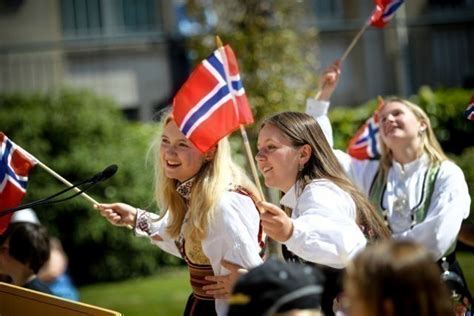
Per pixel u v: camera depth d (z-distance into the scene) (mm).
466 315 9109
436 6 27250
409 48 26781
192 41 19859
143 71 26625
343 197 7688
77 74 26156
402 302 4727
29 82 25438
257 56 19094
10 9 25781
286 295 4922
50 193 20031
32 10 25969
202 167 7934
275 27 19375
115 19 26594
